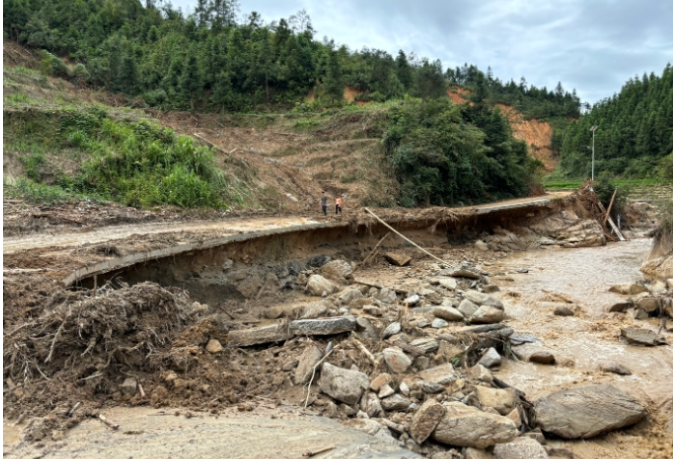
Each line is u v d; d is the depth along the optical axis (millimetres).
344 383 7391
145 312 8102
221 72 39719
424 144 31547
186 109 37906
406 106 35031
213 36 46562
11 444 5254
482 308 12328
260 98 40969
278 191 25828
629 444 7148
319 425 6562
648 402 8328
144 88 39125
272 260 16344
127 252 11320
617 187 36469
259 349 9117
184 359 7230
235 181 23328
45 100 25516
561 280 18188
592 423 7289
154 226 15992
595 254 25484
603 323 12617
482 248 25484
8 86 26156
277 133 35344
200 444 5594
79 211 16188
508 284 17516
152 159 20766
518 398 8055
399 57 51469
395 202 29891
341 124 35781
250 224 17812
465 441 6434
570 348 10859
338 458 5590
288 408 7094
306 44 47375
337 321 9391
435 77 46188
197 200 19922
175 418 6230
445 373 8328
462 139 33531
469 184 34125
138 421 6051
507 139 38312
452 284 16047
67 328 6957
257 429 6172
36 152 19234
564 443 7188
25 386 6262
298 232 17969
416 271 19297
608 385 8398
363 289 14820
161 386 6809
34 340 6770
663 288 15656
